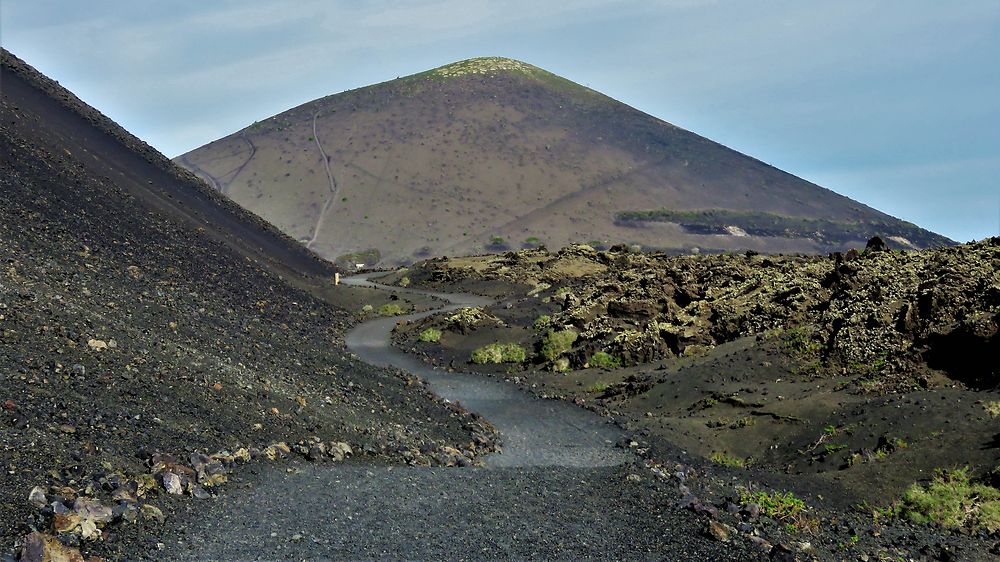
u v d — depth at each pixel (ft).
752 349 104.27
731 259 175.52
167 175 220.23
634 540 41.88
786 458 73.36
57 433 41.39
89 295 75.92
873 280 106.73
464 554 36.96
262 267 183.42
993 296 88.07
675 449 78.38
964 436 66.23
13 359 49.57
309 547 35.35
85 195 147.13
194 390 56.85
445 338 149.89
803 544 45.21
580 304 154.61
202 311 97.40
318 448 53.26
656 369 111.24
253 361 76.54
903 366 85.25
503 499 47.26
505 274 246.68
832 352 95.45
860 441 71.46
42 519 32.14
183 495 39.65
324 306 177.37
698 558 40.04
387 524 39.78
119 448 42.42
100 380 51.55
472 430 79.36
